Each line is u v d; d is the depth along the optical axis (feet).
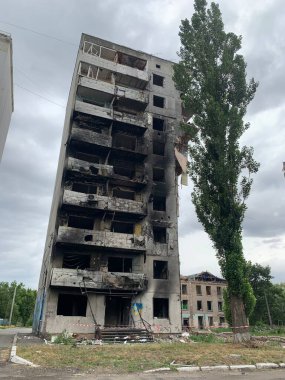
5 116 75.41
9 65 68.39
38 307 96.37
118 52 111.86
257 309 157.79
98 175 92.58
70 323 77.15
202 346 47.96
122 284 82.74
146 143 106.52
